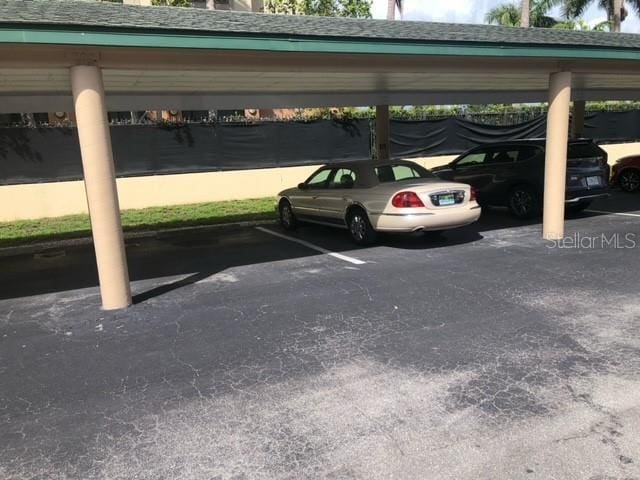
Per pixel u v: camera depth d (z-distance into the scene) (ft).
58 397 13.26
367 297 20.02
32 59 17.95
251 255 29.07
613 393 12.19
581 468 9.69
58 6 21.03
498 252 26.25
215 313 19.10
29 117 51.03
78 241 35.12
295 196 34.99
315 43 20.26
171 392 13.21
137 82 27.25
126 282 20.45
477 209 28.12
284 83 30.48
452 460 10.06
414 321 17.21
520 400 12.03
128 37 17.46
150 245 33.99
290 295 20.81
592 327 16.02
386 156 43.50
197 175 47.62
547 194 28.66
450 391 12.57
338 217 31.32
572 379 12.89
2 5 19.88
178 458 10.48
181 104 34.17
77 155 43.50
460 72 26.25
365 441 10.77
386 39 21.43
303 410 12.03
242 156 49.49
